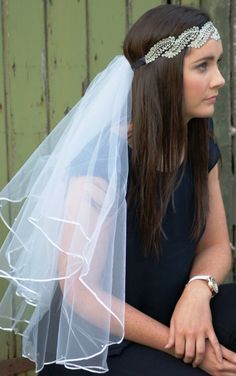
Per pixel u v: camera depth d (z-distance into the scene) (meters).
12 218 1.91
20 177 1.75
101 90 1.62
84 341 1.50
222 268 1.74
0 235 2.39
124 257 1.51
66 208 1.51
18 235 1.63
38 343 1.62
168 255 1.63
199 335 1.53
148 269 1.63
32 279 1.55
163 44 1.53
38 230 1.57
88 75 2.53
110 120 1.56
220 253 1.79
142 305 1.67
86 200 1.50
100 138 1.56
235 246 2.67
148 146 1.54
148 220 1.57
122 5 2.53
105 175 1.53
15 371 2.48
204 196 1.68
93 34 2.51
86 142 1.57
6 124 2.45
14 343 2.48
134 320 1.56
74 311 1.50
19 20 2.43
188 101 1.56
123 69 1.59
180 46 1.52
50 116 2.51
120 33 2.54
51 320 1.61
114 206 1.50
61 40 2.49
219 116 2.64
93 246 1.47
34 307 1.74
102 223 1.49
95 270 1.50
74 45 2.50
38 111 2.49
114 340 1.52
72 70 2.51
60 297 1.60
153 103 1.54
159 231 1.58
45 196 1.55
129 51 1.59
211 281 1.65
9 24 2.42
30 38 2.45
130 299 1.64
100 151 1.54
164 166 1.57
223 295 1.68
